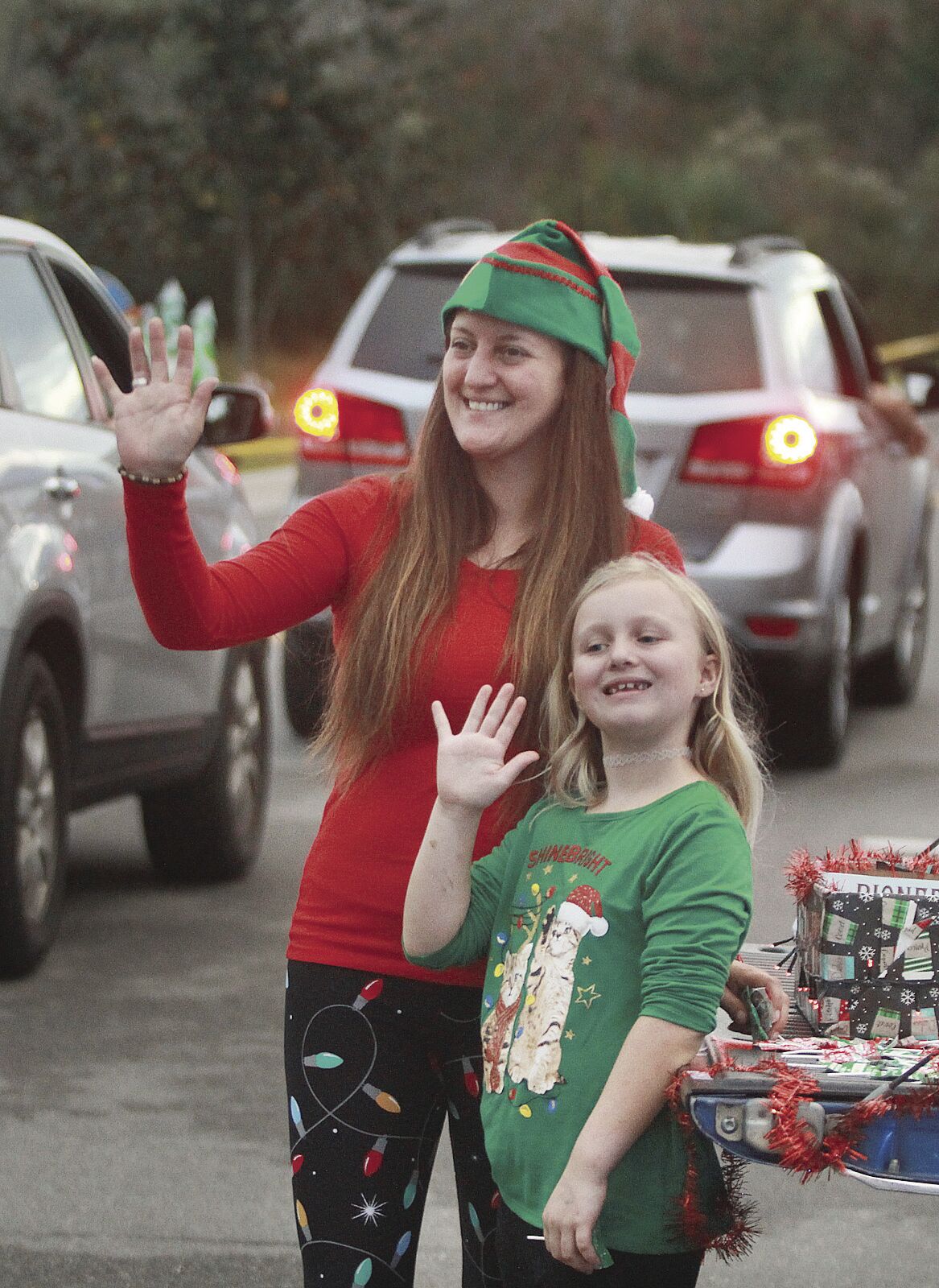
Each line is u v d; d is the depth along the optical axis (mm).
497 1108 7844
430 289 24469
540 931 7855
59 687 17141
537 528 8555
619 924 7691
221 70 75438
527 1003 7816
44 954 17062
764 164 126562
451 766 7926
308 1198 8477
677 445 23469
